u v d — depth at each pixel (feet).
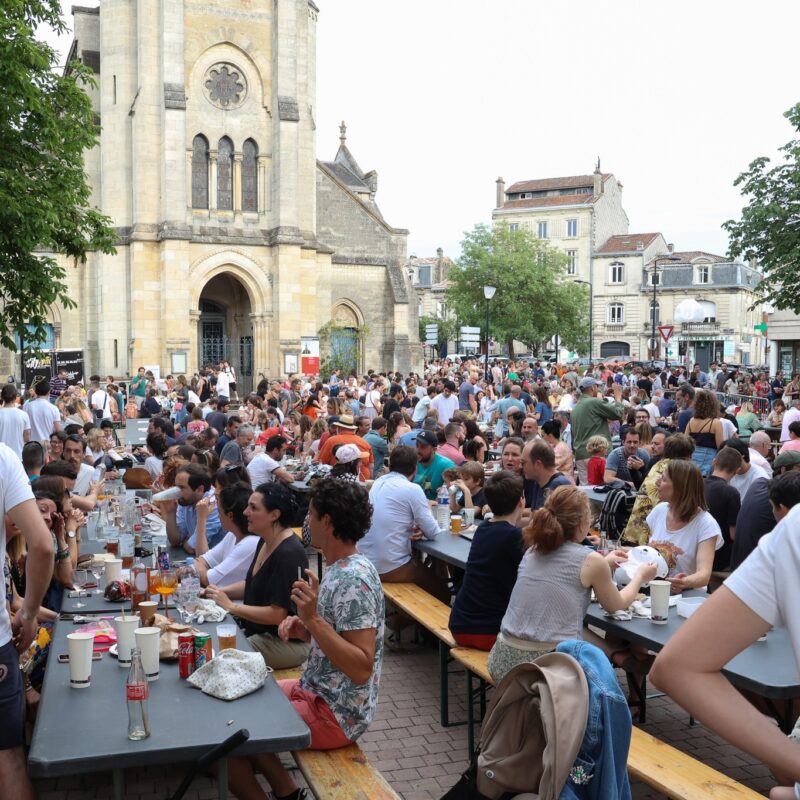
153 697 15.44
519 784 11.81
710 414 40.22
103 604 22.00
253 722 14.26
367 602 16.22
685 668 6.92
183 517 30.30
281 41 138.62
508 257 211.41
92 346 143.33
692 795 15.03
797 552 6.72
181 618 20.21
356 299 159.84
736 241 79.92
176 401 100.94
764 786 20.01
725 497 28.66
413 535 30.04
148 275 134.21
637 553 21.42
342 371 145.38
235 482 25.25
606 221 296.51
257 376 140.87
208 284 155.63
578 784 10.85
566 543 18.51
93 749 13.12
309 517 16.92
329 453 46.44
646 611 20.34
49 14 51.39
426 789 19.61
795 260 75.72
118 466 49.83
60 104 52.34
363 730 16.88
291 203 139.54
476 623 21.89
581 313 220.64
